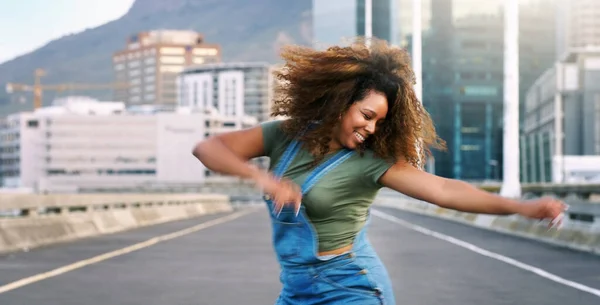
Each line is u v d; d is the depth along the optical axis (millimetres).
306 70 3381
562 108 180125
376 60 3391
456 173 170500
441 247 18062
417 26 53312
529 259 15031
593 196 30188
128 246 18188
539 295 10133
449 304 9344
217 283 11195
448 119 170875
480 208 3156
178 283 11180
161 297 9773
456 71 171125
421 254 16141
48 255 15625
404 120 3373
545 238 20375
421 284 11195
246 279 11680
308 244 3477
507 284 11219
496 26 171500
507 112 33188
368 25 64062
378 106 3311
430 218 36594
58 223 20328
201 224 30672
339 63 3354
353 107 3338
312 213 3436
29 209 18734
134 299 9602
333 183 3387
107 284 11039
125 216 27766
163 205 36625
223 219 36594
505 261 14609
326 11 141250
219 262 14305
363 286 3504
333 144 3447
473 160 171250
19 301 9383
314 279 3508
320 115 3391
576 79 179875
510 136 33156
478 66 171625
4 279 11562
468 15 171250
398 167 3375
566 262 14461
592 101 179375
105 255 15688
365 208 3498
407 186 3314
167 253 16219
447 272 12742
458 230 25609
